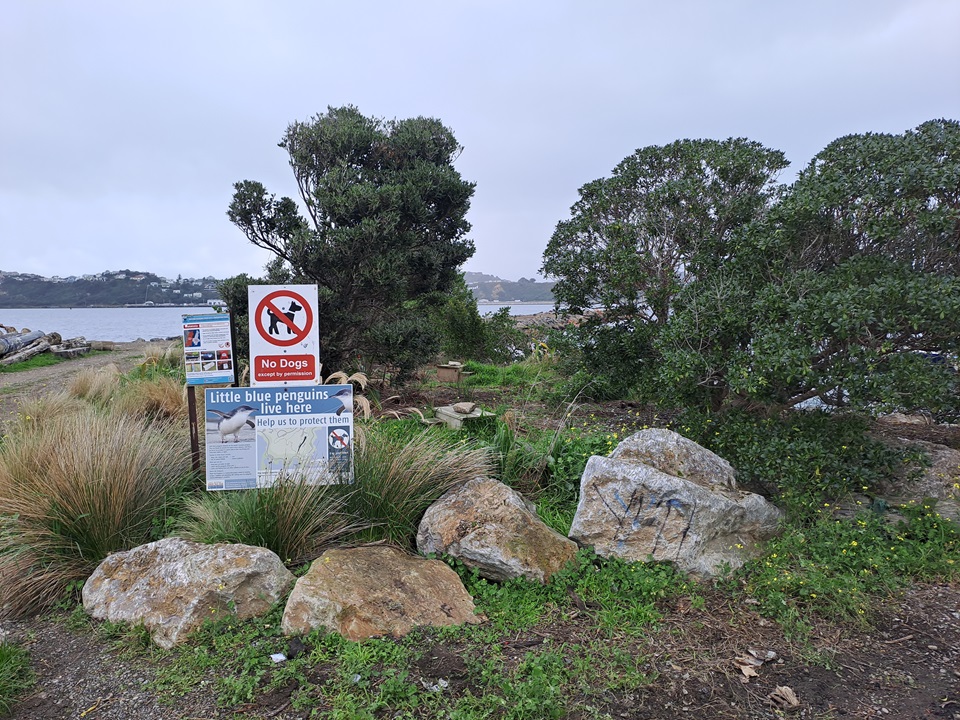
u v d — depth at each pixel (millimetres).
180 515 5156
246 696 3213
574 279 7789
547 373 12359
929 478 5559
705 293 5871
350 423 5273
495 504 4664
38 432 6070
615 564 4434
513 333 15805
